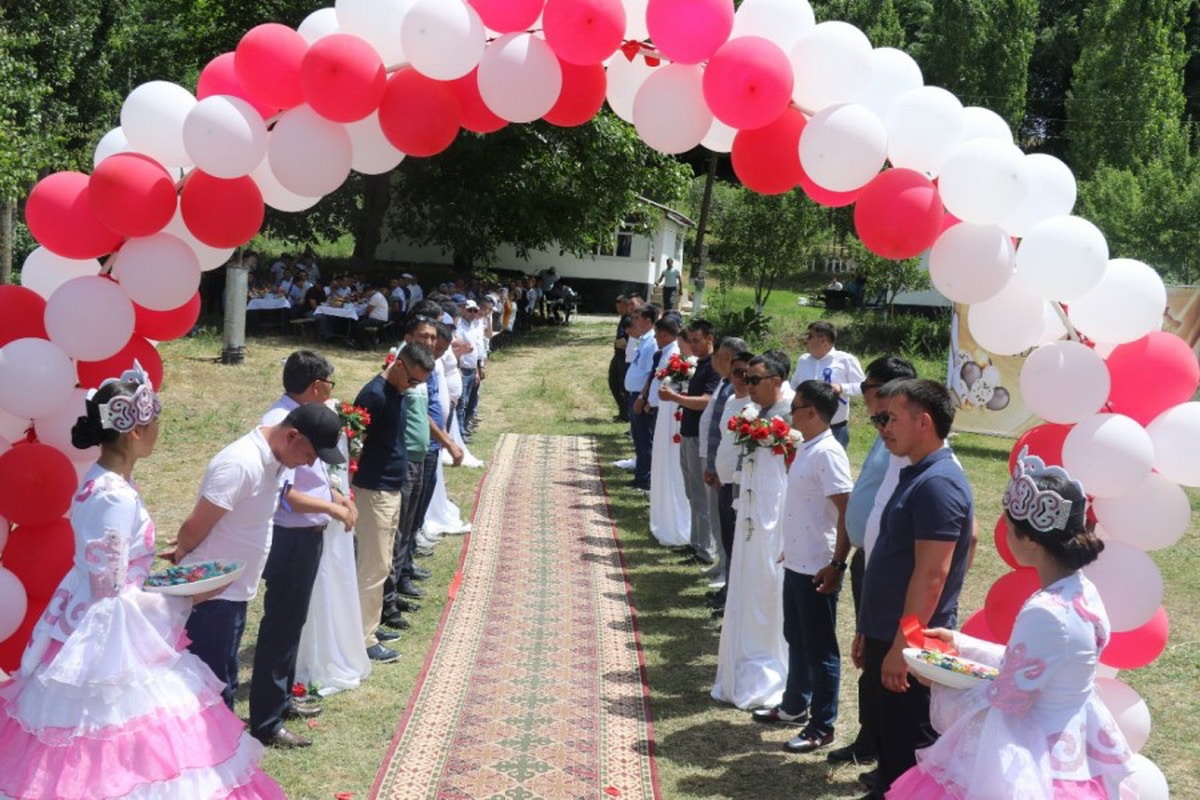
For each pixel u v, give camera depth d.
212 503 4.45
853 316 27.14
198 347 17.12
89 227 4.44
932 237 4.30
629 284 31.69
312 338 20.11
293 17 24.77
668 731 5.70
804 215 24.67
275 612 5.19
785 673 6.14
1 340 4.52
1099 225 24.44
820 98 4.45
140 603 3.86
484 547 9.08
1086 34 35.88
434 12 4.27
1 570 4.45
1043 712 3.49
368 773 5.05
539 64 4.39
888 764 4.32
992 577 8.73
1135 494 4.39
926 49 41.06
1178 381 4.39
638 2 4.58
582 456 13.14
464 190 25.08
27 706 3.73
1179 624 7.68
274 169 4.48
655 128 4.60
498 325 22.47
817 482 5.42
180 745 3.73
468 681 6.23
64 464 4.48
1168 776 5.28
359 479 6.38
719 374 8.27
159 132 4.47
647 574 8.56
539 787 4.96
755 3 4.52
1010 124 39.00
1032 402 4.41
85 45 19.70
